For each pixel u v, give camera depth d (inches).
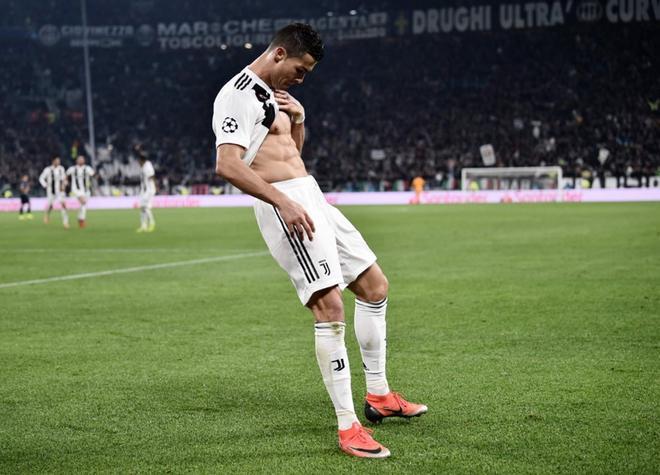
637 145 2443.4
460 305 465.1
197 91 3006.9
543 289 519.8
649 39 2696.9
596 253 741.9
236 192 2460.6
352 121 2807.6
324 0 2952.8
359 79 2933.1
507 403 261.6
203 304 493.7
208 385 294.4
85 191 1352.1
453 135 2657.5
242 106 233.5
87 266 724.7
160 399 275.4
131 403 270.8
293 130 260.1
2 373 317.1
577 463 204.1
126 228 1299.2
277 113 242.5
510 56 2827.3
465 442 224.4
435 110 2773.1
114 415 257.0
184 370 319.0
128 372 316.8
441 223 1242.6
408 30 2790.4
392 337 374.9
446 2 2819.9
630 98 2605.8
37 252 878.4
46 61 3026.6
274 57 238.7
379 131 2751.0
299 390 286.0
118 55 3068.4
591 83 2687.0
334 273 234.4
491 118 2691.9
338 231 247.1
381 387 248.7
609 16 2578.7
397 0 2874.0
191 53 3073.3
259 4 2994.6
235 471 205.2
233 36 2974.9
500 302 472.1
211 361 334.6
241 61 3053.6
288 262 239.0
